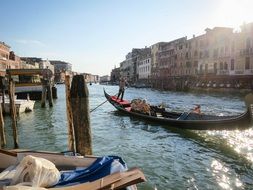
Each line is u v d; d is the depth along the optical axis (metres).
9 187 3.60
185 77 57.94
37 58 105.12
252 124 10.63
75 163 5.15
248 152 9.92
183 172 8.00
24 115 19.86
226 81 46.56
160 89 66.94
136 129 14.29
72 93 6.67
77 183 4.20
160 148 10.58
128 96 43.34
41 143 11.55
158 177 7.65
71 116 7.07
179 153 9.88
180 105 27.27
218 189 6.89
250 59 42.50
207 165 8.60
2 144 10.68
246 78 42.22
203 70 54.53
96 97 43.59
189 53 59.81
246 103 10.48
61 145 11.22
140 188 6.94
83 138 6.67
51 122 16.88
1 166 5.10
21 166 4.19
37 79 33.38
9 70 27.53
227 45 47.59
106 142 11.60
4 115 19.20
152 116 15.19
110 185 3.67
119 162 4.78
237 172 7.98
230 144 11.05
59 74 103.00
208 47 53.06
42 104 24.48
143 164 8.72
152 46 82.94
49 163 4.32
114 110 22.91
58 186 4.10
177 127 13.38
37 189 3.63
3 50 53.72
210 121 11.72
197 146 10.82
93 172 4.41
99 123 16.45
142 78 92.88
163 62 74.06
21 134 13.32
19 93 30.16
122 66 124.69
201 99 34.81
